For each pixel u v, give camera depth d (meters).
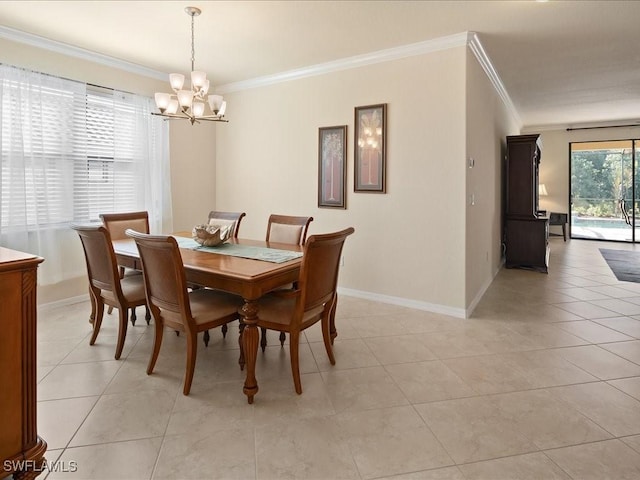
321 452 1.74
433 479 1.58
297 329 2.21
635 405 2.12
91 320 3.16
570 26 3.22
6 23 3.19
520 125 8.07
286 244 3.23
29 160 3.45
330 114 4.25
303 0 2.77
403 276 3.90
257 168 4.91
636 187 8.11
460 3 2.81
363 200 4.10
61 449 1.73
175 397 2.19
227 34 3.40
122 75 4.19
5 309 1.37
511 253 5.75
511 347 2.90
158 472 1.60
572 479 1.58
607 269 5.74
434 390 2.28
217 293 2.58
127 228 3.59
